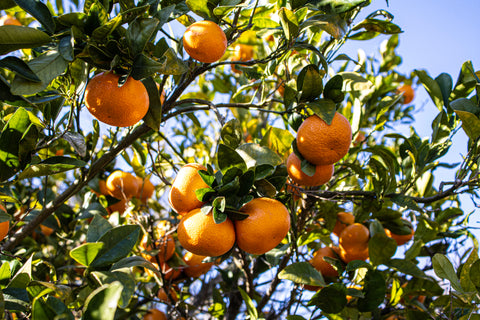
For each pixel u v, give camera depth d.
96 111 0.64
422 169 0.92
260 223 0.63
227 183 0.65
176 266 0.96
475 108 0.81
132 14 0.65
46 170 0.67
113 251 0.64
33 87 0.59
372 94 1.24
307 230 1.00
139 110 0.65
